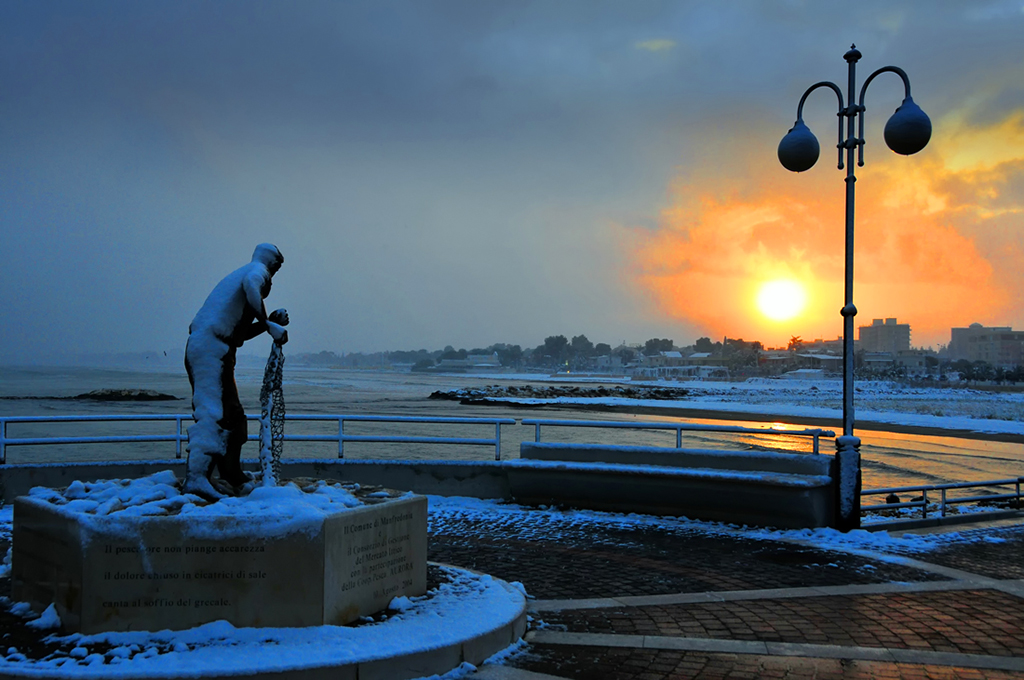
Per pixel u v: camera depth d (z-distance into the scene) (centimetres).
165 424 5016
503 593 708
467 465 1310
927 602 753
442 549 971
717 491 1147
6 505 1143
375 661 523
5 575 741
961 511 1520
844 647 618
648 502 1202
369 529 632
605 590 788
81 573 559
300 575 575
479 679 544
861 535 1073
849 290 1127
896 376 19750
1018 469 3148
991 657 597
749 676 554
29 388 12800
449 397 10469
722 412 7631
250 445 2916
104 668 493
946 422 5944
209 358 674
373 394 11806
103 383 15862
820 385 17000
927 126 1078
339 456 1305
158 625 562
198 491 648
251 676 494
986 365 19662
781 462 1144
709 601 751
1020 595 783
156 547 564
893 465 3284
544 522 1151
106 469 1200
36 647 540
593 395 11581
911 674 560
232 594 568
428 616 625
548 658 589
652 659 588
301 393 12119
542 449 1287
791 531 1095
